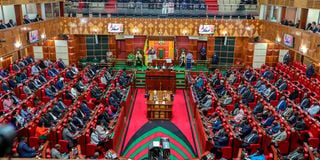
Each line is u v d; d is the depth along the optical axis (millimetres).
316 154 9797
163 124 14219
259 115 12617
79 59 22547
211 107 13891
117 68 21328
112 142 10797
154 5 20328
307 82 16016
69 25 20516
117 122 12195
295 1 16281
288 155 10148
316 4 14281
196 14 20422
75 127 11133
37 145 10406
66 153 10141
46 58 21578
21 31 15922
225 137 10609
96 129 11102
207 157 10055
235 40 22344
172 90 18469
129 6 20359
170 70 18266
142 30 20344
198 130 12984
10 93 13188
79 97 14031
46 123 11242
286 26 17344
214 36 20797
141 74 20344
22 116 11703
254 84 17062
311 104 13148
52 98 14273
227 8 21344
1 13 18047
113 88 15508
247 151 10484
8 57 19156
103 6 20625
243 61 22281
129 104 16188
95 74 18578
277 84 16234
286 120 11945
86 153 10508
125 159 10094
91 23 20406
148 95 15680
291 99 14258
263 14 20672
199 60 22797
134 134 13188
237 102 13812
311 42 14680
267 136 10398
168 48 21969
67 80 17406
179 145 12328
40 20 18453
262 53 21469
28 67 17328
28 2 16469
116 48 23000
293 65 20109
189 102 17188
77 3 20781
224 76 18516
